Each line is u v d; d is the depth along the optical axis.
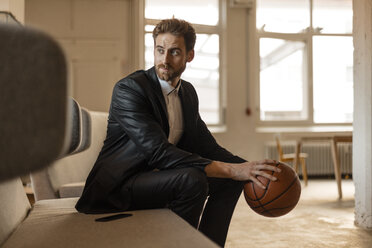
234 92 7.64
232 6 7.56
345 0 8.21
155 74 1.73
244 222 3.55
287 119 8.10
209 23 7.93
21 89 0.42
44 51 0.42
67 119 0.43
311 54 8.09
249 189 1.53
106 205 1.53
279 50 8.09
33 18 6.96
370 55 3.18
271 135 7.61
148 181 1.52
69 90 0.44
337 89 8.20
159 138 1.56
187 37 1.71
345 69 8.21
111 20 7.21
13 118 0.41
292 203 1.50
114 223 1.20
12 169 0.42
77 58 7.08
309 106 8.09
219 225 1.74
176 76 1.74
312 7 8.14
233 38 7.67
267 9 8.06
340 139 5.05
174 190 1.48
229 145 7.55
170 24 1.68
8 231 1.16
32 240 1.03
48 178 2.43
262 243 2.81
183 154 1.54
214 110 7.98
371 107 3.20
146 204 1.55
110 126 1.72
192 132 1.89
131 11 7.27
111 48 7.18
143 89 1.64
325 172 7.45
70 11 7.07
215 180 1.74
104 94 7.12
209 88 7.98
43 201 1.83
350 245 2.74
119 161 1.61
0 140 0.41
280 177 1.49
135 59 7.26
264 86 8.06
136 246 0.90
